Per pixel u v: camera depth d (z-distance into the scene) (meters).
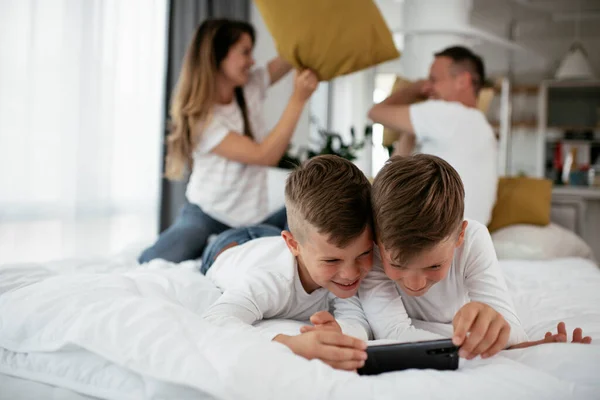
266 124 3.93
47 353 0.81
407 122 2.21
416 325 1.11
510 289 1.55
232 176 2.04
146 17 3.05
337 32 1.93
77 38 2.62
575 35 4.19
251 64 2.11
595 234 3.38
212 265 1.38
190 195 2.08
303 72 2.02
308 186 0.90
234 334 0.76
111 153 2.80
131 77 2.97
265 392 0.66
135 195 3.01
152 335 0.75
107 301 0.85
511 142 4.20
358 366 0.75
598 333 1.03
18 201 2.41
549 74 4.19
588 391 0.69
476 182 2.12
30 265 1.32
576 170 3.65
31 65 2.43
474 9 3.77
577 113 4.16
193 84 2.02
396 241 0.84
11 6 2.36
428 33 3.75
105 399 0.75
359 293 1.07
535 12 4.10
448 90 2.27
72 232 2.62
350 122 4.21
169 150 2.12
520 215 2.57
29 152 2.44
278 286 1.04
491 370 0.74
